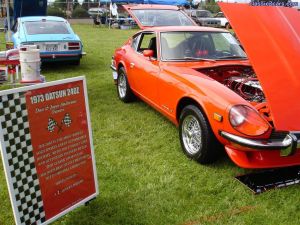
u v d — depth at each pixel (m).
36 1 10.92
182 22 7.13
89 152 2.72
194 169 3.54
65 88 2.46
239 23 3.07
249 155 3.20
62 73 8.07
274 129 2.94
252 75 4.20
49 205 2.47
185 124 3.76
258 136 2.93
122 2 22.48
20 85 4.25
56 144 2.46
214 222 2.73
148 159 3.77
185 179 3.36
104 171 3.49
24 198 2.30
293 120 2.78
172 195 3.09
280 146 2.93
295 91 2.87
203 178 3.37
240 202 2.99
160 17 6.95
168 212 2.85
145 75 4.67
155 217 2.78
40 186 2.39
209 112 3.28
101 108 5.46
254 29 3.08
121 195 3.07
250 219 2.76
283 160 3.20
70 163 2.59
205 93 3.39
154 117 5.07
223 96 3.23
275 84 2.86
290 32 3.18
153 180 3.33
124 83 5.71
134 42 5.58
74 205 2.66
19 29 8.49
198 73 3.90
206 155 3.48
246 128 2.96
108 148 4.04
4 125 2.12
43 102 2.33
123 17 24.34
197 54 4.55
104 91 6.48
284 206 2.93
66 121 2.51
